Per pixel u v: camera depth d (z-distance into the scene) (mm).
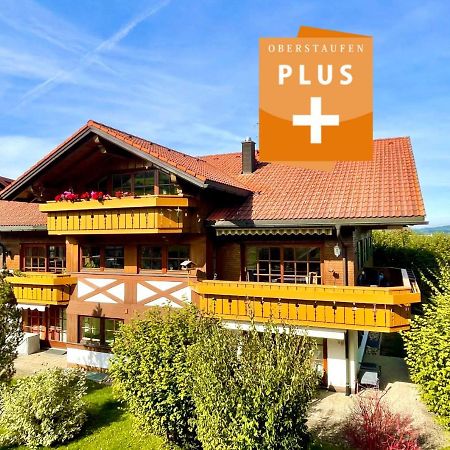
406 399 11555
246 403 7016
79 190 16203
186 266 13766
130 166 15180
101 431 10320
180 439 8891
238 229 13242
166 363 8617
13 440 10070
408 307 10734
